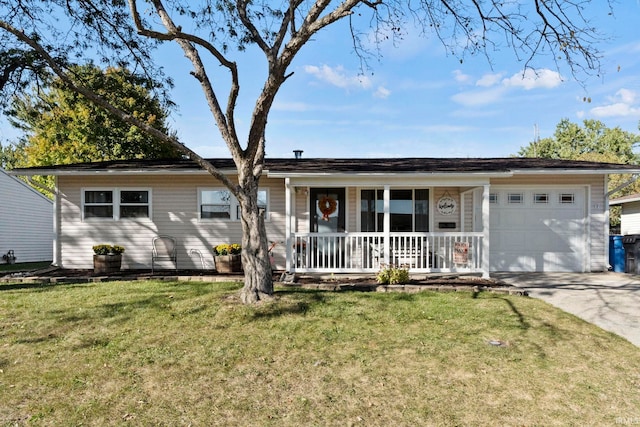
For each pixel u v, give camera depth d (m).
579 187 11.03
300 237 10.52
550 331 5.36
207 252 11.36
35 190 19.97
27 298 7.20
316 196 11.63
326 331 5.38
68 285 8.52
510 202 11.14
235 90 6.40
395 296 7.35
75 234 11.34
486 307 6.56
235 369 4.27
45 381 3.98
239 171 6.95
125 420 3.31
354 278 9.23
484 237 9.38
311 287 8.07
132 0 5.22
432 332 5.33
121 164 11.84
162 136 6.31
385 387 3.86
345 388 3.85
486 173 9.41
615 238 11.28
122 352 4.71
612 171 10.15
